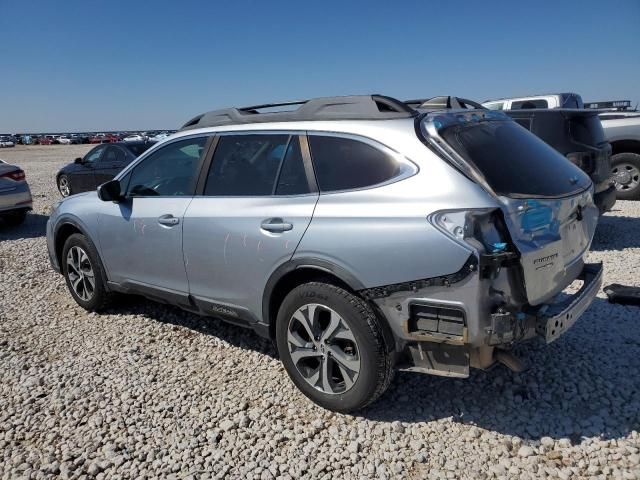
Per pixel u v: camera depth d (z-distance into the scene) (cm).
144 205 431
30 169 2639
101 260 482
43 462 299
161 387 373
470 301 265
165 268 416
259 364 399
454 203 271
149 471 288
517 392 341
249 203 354
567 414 316
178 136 423
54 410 350
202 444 308
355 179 311
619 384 344
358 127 318
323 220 310
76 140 7975
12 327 498
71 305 552
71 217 500
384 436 306
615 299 471
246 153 371
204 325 478
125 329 479
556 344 401
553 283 292
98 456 302
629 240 718
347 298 303
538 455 283
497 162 291
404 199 286
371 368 299
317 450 297
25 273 691
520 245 267
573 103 1164
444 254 267
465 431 307
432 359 292
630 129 945
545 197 288
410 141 296
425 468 279
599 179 677
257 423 325
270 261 335
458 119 313
